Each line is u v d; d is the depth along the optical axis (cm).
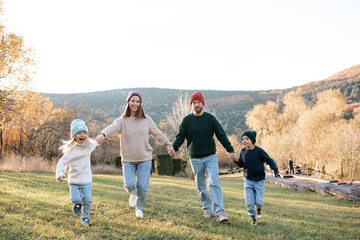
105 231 401
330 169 2953
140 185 484
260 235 445
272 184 2034
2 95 1803
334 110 3788
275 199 1098
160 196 823
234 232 445
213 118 525
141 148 486
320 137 3397
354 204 1046
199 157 516
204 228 457
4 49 1672
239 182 2316
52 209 505
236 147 4703
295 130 3822
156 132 514
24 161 1602
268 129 4372
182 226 454
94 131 2816
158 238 392
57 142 2648
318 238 461
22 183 870
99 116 2747
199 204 721
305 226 553
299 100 4500
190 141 522
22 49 1733
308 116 3744
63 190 796
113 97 13562
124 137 485
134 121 489
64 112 2544
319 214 747
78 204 421
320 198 1229
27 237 350
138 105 486
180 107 2886
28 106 1897
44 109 2466
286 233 475
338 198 1211
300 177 2203
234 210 669
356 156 2741
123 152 490
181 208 626
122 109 11406
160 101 13262
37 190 747
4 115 1950
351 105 7131
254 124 4428
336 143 2892
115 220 461
